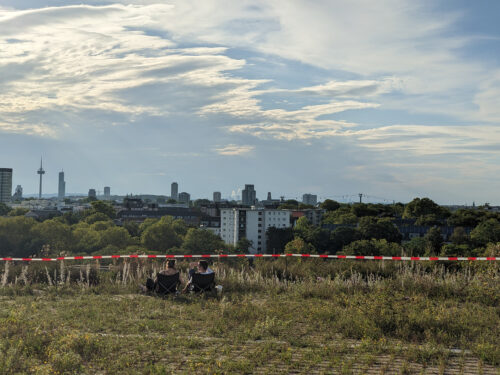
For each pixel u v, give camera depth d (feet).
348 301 31.35
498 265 41.04
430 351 20.98
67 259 51.21
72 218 544.21
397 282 38.01
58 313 29.53
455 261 45.14
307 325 26.84
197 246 359.05
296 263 48.03
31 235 338.54
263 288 39.73
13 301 34.45
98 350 21.40
